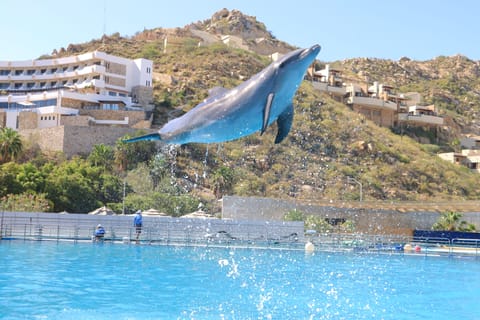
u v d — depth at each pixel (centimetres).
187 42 10812
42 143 6066
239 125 747
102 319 1114
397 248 3158
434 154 8644
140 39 11838
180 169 5816
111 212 3269
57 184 4159
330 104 8700
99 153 5562
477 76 16525
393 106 9775
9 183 3959
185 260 2223
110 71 7806
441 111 12369
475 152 8856
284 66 735
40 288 1434
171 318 1147
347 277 1948
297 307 1317
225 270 1977
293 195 5875
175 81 8481
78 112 6875
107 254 2275
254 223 3209
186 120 767
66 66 8362
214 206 4912
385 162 7388
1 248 2350
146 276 1736
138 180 5128
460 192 7175
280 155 6781
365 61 16100
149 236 2966
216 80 8775
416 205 4934
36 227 2836
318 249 3016
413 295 1591
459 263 2602
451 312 1331
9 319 1085
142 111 6819
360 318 1222
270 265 2230
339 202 4750
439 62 17512
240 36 13988
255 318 1177
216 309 1255
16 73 8656
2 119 6756
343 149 7419
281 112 752
